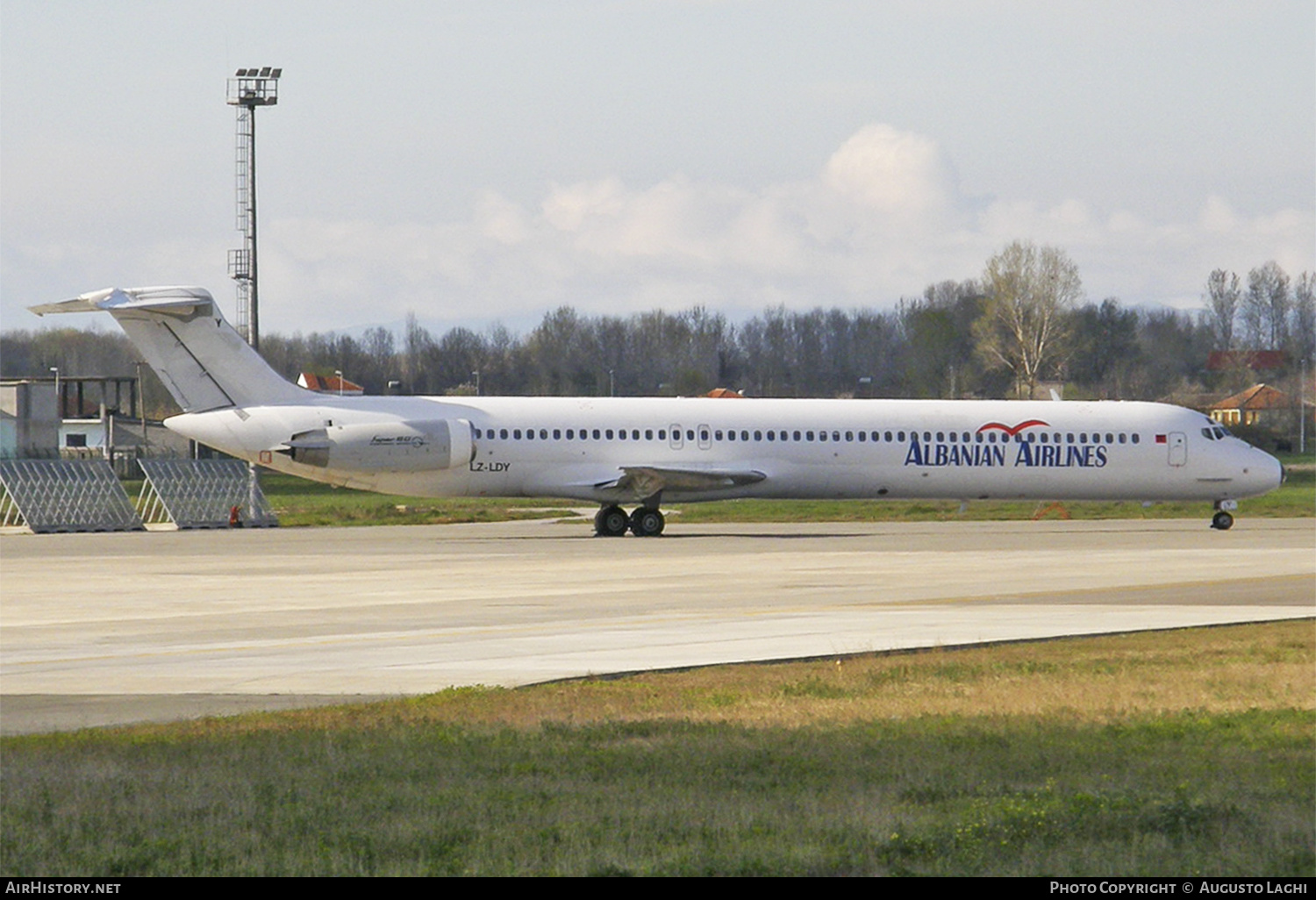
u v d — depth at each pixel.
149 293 156.75
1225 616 89.38
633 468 160.88
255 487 197.00
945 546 151.25
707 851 35.34
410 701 57.16
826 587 107.38
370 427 159.75
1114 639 78.00
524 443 164.25
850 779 43.06
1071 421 178.88
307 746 47.34
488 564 128.12
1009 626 83.62
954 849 35.28
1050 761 45.72
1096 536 170.00
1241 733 50.72
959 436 175.25
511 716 53.75
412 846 35.75
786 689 60.59
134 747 47.09
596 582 110.56
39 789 40.94
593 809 39.31
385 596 100.81
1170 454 179.62
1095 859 34.66
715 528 188.50
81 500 186.50
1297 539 163.38
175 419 160.38
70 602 97.06
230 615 89.31
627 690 59.91
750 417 170.62
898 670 66.06
